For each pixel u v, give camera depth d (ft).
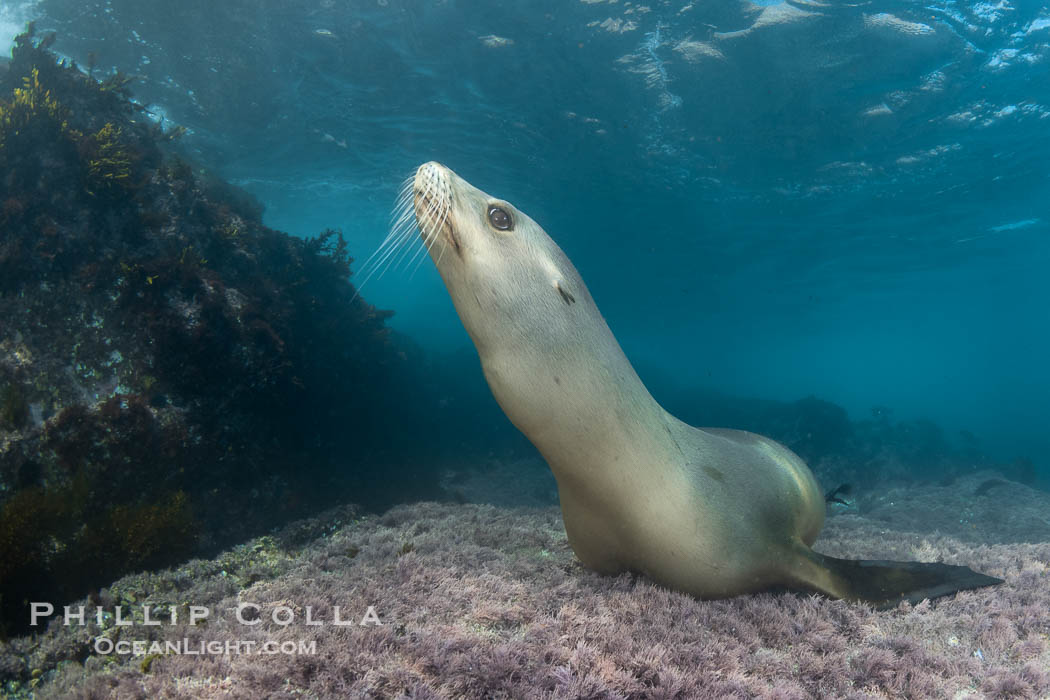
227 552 5.10
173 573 4.39
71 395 6.56
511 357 3.17
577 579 3.63
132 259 7.33
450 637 2.77
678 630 2.98
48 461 6.08
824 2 13.35
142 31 14.62
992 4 13.01
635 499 3.28
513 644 2.71
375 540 4.73
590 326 3.26
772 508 3.66
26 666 3.34
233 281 8.51
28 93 7.50
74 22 14.26
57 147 7.42
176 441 6.89
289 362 8.42
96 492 6.23
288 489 8.52
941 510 10.90
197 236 8.37
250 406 8.02
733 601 3.41
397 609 3.17
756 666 2.77
